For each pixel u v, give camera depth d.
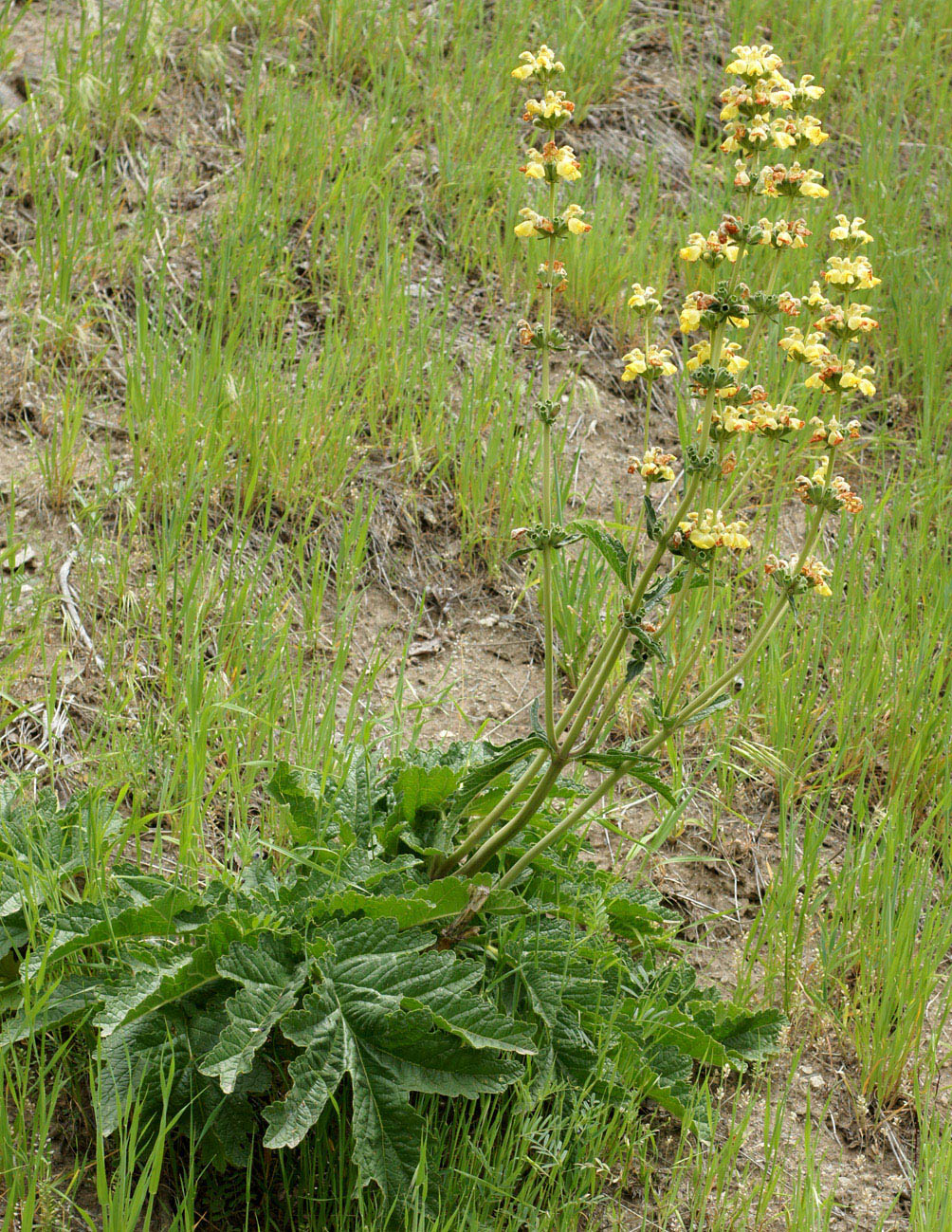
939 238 5.93
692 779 3.58
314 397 4.05
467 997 2.29
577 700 2.42
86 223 4.43
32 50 5.25
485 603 4.08
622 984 2.76
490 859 2.74
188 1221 2.10
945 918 3.13
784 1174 2.65
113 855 2.85
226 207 4.81
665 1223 2.43
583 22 6.27
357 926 2.38
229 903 2.48
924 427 4.81
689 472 2.23
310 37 6.09
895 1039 2.78
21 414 3.99
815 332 2.29
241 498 3.97
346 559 3.83
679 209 5.73
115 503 3.78
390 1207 2.18
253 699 3.26
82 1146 2.31
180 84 5.45
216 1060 2.12
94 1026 2.33
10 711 3.13
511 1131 2.36
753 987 3.01
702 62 6.66
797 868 3.38
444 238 5.28
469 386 4.34
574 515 4.37
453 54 6.16
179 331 4.39
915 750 3.51
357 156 5.25
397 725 3.10
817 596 4.09
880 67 7.05
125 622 3.44
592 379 4.92
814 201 5.67
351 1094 2.38
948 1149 2.46
